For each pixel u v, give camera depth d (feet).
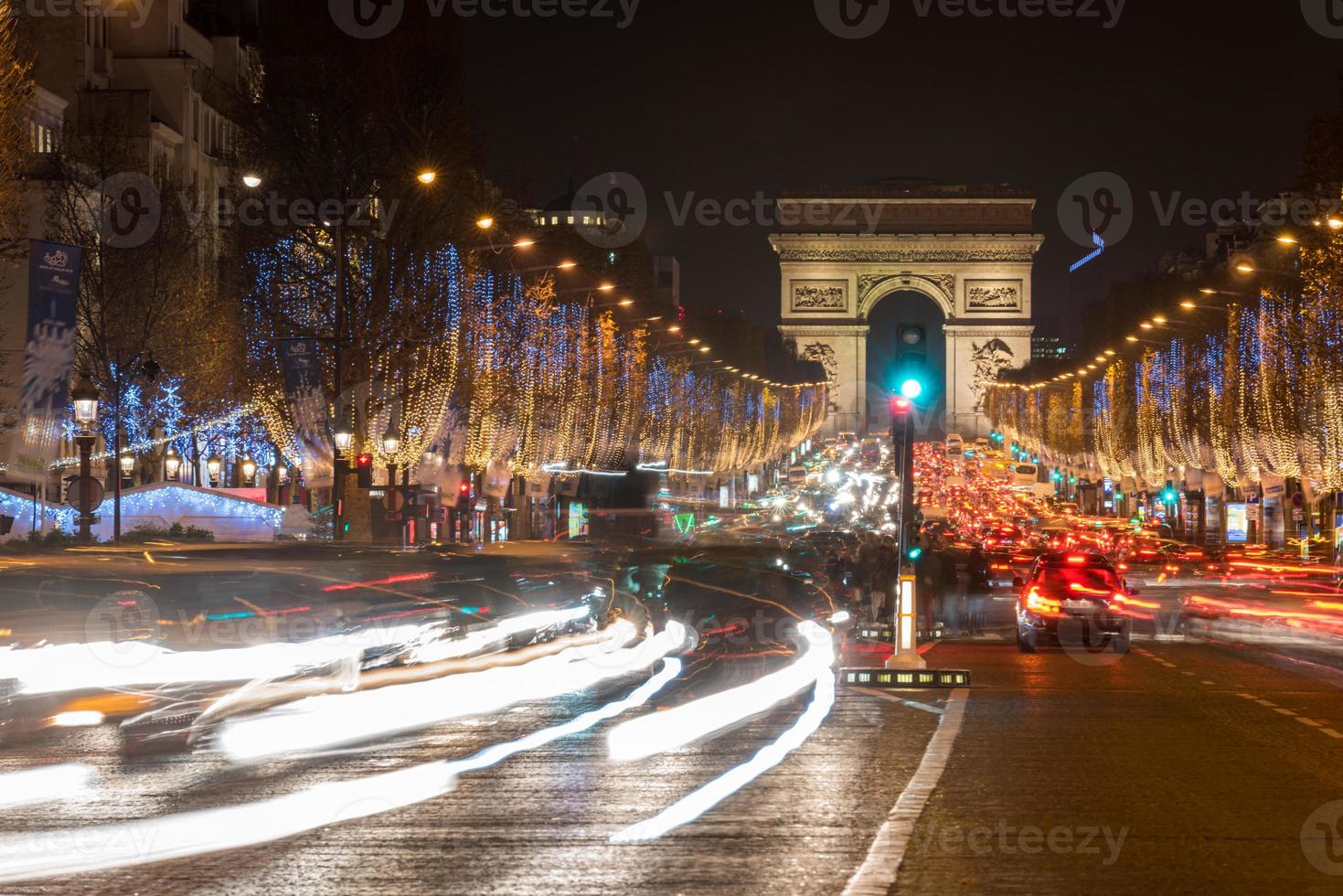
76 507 193.57
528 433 294.05
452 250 212.84
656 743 71.05
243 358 221.05
